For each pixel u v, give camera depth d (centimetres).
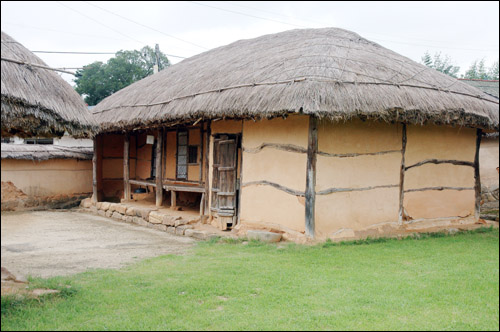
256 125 826
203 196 952
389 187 824
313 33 1015
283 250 675
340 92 677
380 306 419
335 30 1015
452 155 934
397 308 414
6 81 410
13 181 1269
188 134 1164
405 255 644
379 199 809
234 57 1038
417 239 784
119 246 767
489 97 966
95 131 514
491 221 1009
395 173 833
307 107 639
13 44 465
